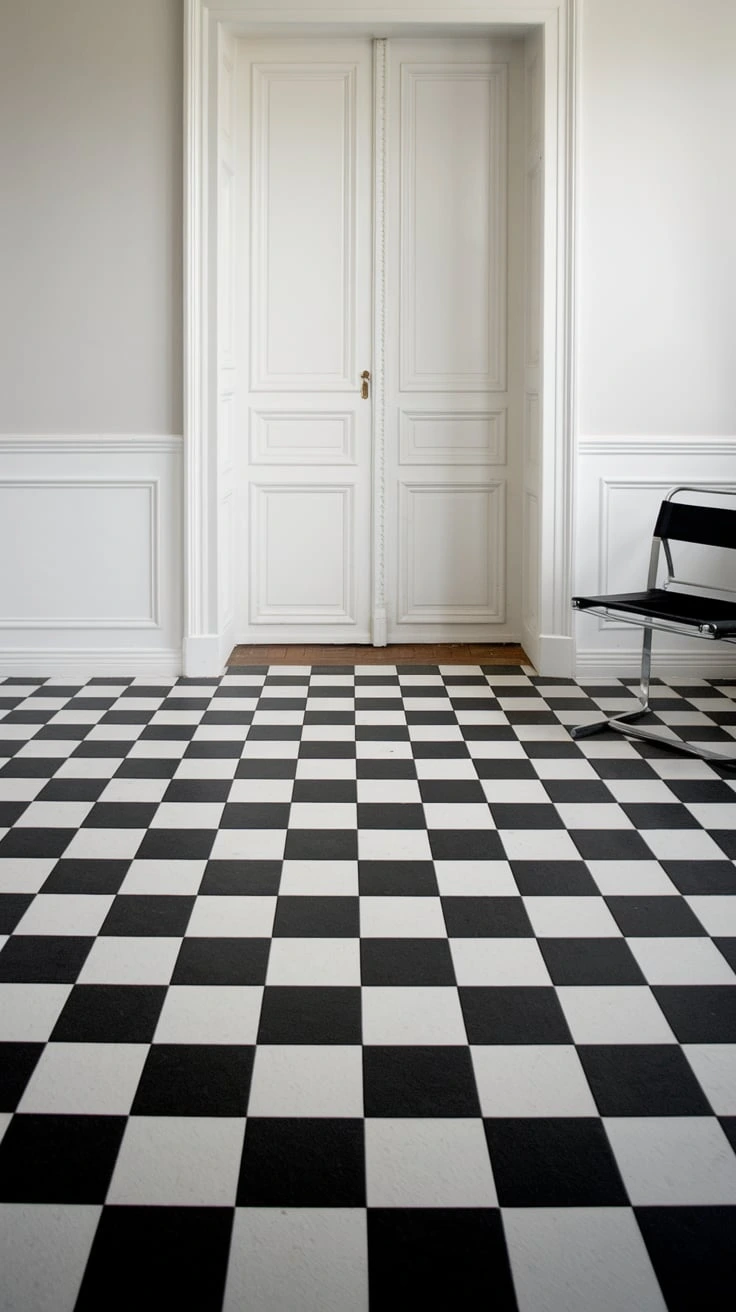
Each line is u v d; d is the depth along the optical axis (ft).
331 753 13.64
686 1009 8.14
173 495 16.79
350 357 18.17
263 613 18.75
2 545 16.90
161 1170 6.45
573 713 15.37
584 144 16.24
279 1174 6.42
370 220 17.89
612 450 16.79
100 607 17.03
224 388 17.04
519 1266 5.77
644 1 15.97
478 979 8.54
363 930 9.30
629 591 17.17
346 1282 5.65
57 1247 5.87
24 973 8.56
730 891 10.02
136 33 15.88
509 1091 7.20
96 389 16.57
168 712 15.25
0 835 11.10
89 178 16.15
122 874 10.28
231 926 9.34
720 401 16.75
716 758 13.35
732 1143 6.72
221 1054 7.56
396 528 18.60
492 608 18.83
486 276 18.06
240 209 17.79
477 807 11.96
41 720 14.85
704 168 16.31
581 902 9.80
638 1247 5.90
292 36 17.28
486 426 18.40
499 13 16.19
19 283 16.34
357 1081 7.28
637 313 16.58
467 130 17.75
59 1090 7.16
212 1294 5.57
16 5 15.83
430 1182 6.37
